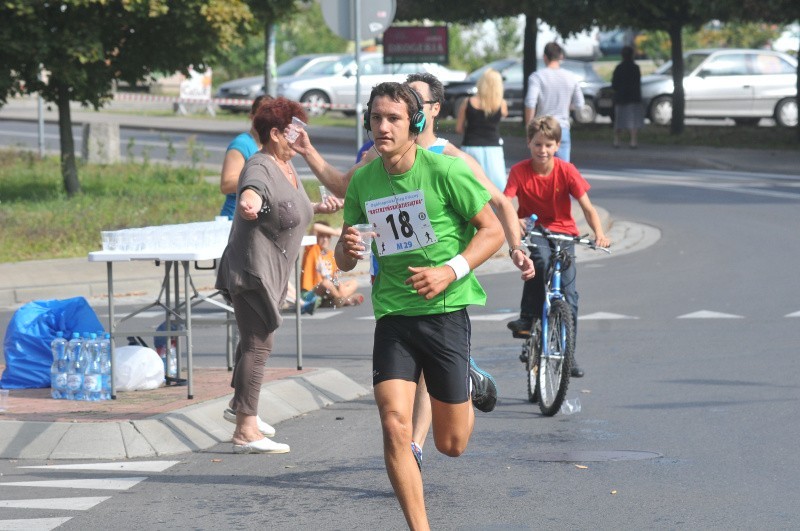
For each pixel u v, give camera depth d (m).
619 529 15.85
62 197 57.09
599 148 83.19
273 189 19.58
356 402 24.31
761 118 105.12
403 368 14.95
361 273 43.69
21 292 38.12
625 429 21.48
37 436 20.28
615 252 45.62
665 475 18.41
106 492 17.98
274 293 19.83
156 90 143.38
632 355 28.31
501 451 20.09
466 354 15.20
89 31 52.75
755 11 81.12
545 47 46.22
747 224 50.94
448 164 15.02
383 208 15.14
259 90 112.44
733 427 21.41
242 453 20.12
